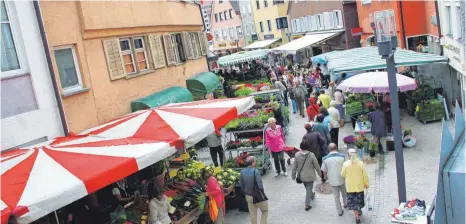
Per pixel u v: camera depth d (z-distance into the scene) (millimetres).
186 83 18953
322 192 11766
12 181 6984
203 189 10430
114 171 7488
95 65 12781
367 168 13000
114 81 13555
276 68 33219
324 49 39781
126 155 7938
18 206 6344
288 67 34906
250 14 63219
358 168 9406
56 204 6703
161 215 8969
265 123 14633
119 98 13695
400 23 23000
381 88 14328
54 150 8062
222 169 11586
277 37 54656
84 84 12211
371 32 28234
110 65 13391
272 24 55844
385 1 24938
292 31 49375
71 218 9453
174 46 18594
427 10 22109
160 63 16500
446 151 4543
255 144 13680
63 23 11656
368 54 18922
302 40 37219
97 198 10680
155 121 10039
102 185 7309
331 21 36125
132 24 14703
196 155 15180
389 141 14039
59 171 7273
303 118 21312
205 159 15945
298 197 11688
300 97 21359
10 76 9562
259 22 60406
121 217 9148
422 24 22938
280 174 13500
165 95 15375
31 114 9961
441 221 4250
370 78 14914
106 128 10148
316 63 26547
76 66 12156
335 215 10297
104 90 13023
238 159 13125
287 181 12922
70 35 11875
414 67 19891
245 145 13781
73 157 7785
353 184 9461
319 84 24125
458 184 4277
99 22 12930
